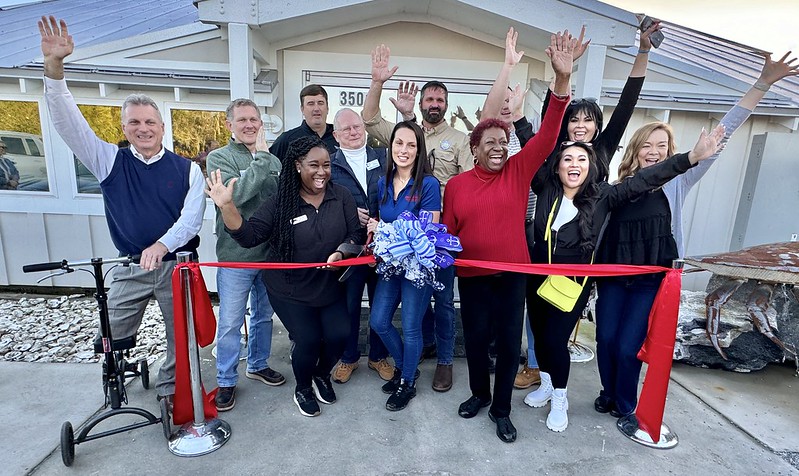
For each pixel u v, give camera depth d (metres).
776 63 2.47
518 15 3.73
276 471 2.28
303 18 3.78
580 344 3.90
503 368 2.53
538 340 2.66
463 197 2.47
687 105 4.44
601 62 3.78
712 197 4.97
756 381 3.45
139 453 2.38
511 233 2.42
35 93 4.64
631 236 2.58
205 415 2.54
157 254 2.31
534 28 3.82
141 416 2.64
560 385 2.63
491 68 4.68
